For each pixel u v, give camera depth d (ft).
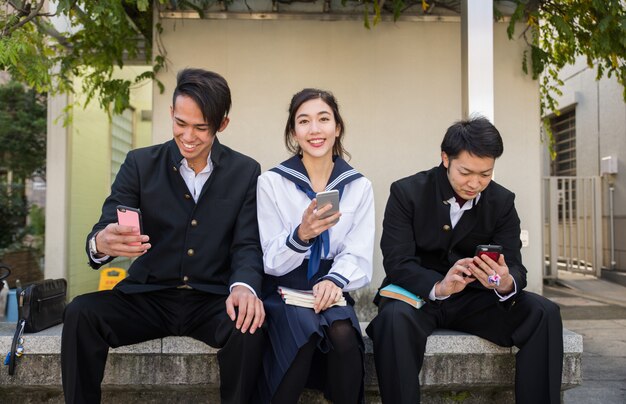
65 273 17.83
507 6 14.02
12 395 8.21
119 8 11.48
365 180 7.93
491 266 7.07
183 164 7.73
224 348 6.66
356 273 7.24
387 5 13.85
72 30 16.40
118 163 22.74
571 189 26.50
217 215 7.67
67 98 17.89
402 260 7.91
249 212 7.82
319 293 6.79
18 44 11.28
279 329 6.82
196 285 7.54
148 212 7.61
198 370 7.82
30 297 8.04
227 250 7.82
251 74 13.71
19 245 22.26
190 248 7.57
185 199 7.68
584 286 24.21
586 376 11.46
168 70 13.58
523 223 13.88
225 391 6.87
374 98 13.88
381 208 13.84
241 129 13.70
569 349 8.00
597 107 26.68
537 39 14.08
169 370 7.84
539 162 13.97
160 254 7.61
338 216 6.59
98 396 7.02
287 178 7.64
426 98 13.93
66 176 17.92
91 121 19.88
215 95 7.00
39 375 7.93
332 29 13.82
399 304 7.40
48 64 13.25
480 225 8.04
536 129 13.99
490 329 7.88
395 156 13.88
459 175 7.45
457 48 13.93
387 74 13.91
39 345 7.90
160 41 13.56
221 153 7.85
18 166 22.13
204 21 13.62
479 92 10.56
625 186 24.50
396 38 13.92
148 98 23.75
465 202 8.07
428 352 7.97
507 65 13.99
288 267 7.22
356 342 6.67
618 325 16.79
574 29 14.16
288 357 6.59
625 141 24.50
